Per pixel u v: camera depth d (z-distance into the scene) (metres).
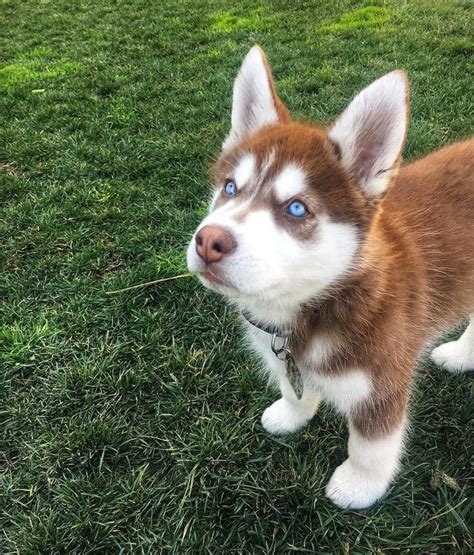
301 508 0.47
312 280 0.37
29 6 2.08
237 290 0.34
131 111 1.11
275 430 0.53
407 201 0.45
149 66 1.35
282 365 0.44
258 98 0.43
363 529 0.45
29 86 1.29
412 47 1.24
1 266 0.75
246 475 0.49
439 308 0.45
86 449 0.52
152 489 0.49
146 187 0.88
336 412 0.51
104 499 0.48
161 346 0.62
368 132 0.36
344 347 0.39
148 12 1.83
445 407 0.53
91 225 0.81
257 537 0.46
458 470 0.48
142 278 0.70
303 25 1.50
